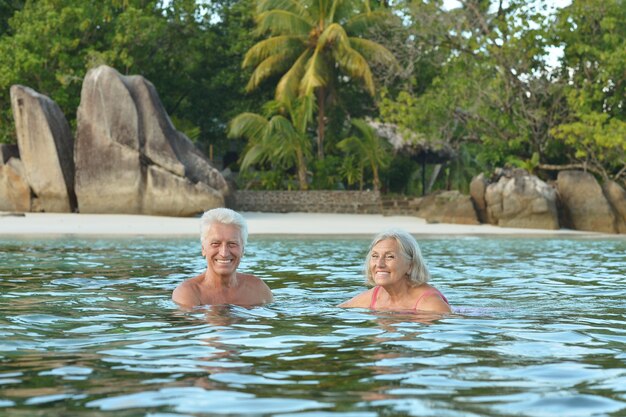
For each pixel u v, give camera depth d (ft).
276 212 119.65
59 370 13.08
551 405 10.71
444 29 104.78
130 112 95.20
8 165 96.32
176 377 12.53
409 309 20.44
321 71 123.65
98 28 127.95
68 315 19.85
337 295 24.67
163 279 29.89
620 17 102.37
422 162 127.65
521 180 91.25
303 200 119.14
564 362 13.88
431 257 45.29
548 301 23.76
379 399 11.03
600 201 90.12
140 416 10.09
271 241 61.46
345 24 126.31
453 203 95.81
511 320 19.16
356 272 33.50
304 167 123.13
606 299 24.35
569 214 91.56
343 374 12.77
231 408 10.51
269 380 12.32
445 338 16.39
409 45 112.37
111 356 14.38
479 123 109.09
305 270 34.58
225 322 18.60
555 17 102.94
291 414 10.19
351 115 137.18
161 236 64.49
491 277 32.24
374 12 125.39
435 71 126.41
